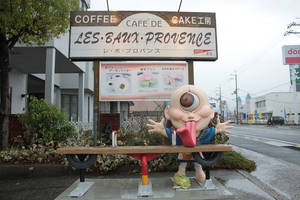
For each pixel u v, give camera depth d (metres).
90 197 3.83
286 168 5.73
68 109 16.38
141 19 6.59
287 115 46.22
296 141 12.80
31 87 16.89
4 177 5.19
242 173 5.23
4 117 6.27
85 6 13.62
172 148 3.92
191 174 5.23
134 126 8.41
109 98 6.55
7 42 6.45
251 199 3.70
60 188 4.40
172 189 4.18
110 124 7.68
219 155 4.10
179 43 6.57
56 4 6.06
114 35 6.51
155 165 5.59
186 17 6.66
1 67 6.34
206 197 3.77
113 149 3.94
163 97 6.64
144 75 6.66
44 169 5.32
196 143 4.29
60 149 3.96
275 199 3.70
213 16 6.73
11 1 5.48
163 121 4.68
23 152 5.75
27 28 6.41
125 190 4.18
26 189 4.36
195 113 4.22
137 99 6.60
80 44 6.45
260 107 55.81
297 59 29.97
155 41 6.54
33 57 10.30
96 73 6.50
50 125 6.33
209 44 6.62
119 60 6.62
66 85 15.37
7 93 6.41
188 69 6.68
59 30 6.70
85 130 8.78
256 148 9.92
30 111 6.46
